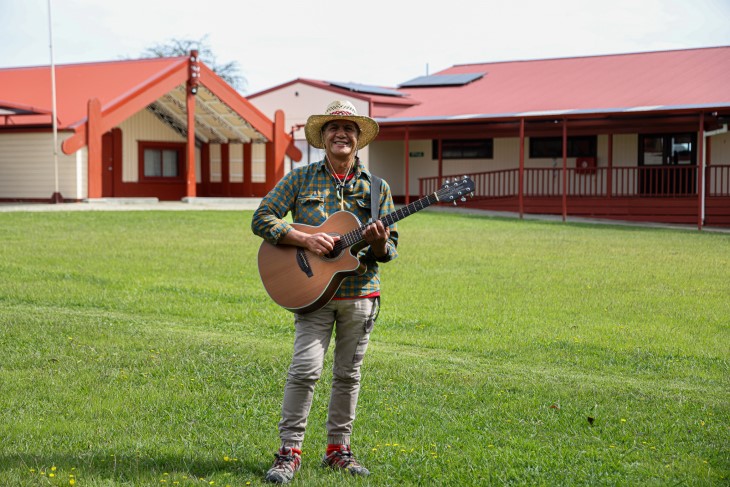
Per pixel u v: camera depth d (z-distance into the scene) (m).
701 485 4.36
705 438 5.20
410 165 30.55
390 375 6.61
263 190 30.67
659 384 6.70
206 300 10.10
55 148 24.19
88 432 5.01
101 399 5.72
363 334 4.54
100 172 25.05
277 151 29.98
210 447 4.84
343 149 4.55
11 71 29.88
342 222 4.50
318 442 4.96
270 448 4.84
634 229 21.84
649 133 26.98
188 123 27.06
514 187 28.84
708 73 28.50
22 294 10.07
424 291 11.09
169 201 28.67
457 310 9.80
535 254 15.35
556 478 4.43
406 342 8.15
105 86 27.08
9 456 4.53
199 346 7.46
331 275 4.40
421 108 30.02
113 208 22.81
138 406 5.60
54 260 12.91
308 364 4.41
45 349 7.21
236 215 22.14
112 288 10.73
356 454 4.77
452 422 5.43
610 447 4.97
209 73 27.61
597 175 27.17
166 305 9.71
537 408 5.80
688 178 26.61
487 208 27.94
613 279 12.37
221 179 31.58
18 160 25.69
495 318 9.37
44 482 4.14
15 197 25.77
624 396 6.15
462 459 4.69
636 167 25.22
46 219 19.12
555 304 10.28
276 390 6.13
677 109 22.98
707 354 7.75
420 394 6.10
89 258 13.25
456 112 28.78
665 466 4.64
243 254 14.27
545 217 25.53
